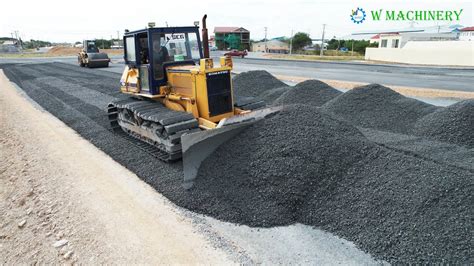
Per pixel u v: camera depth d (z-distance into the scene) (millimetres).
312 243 4254
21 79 20719
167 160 6617
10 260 4336
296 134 5832
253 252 4094
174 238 4355
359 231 4324
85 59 29375
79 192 5570
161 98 7613
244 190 5223
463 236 3816
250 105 7289
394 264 3791
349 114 9125
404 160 5207
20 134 9016
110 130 9070
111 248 4184
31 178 6316
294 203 4902
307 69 25203
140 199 5348
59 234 4566
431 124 7750
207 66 6500
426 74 21109
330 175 5238
